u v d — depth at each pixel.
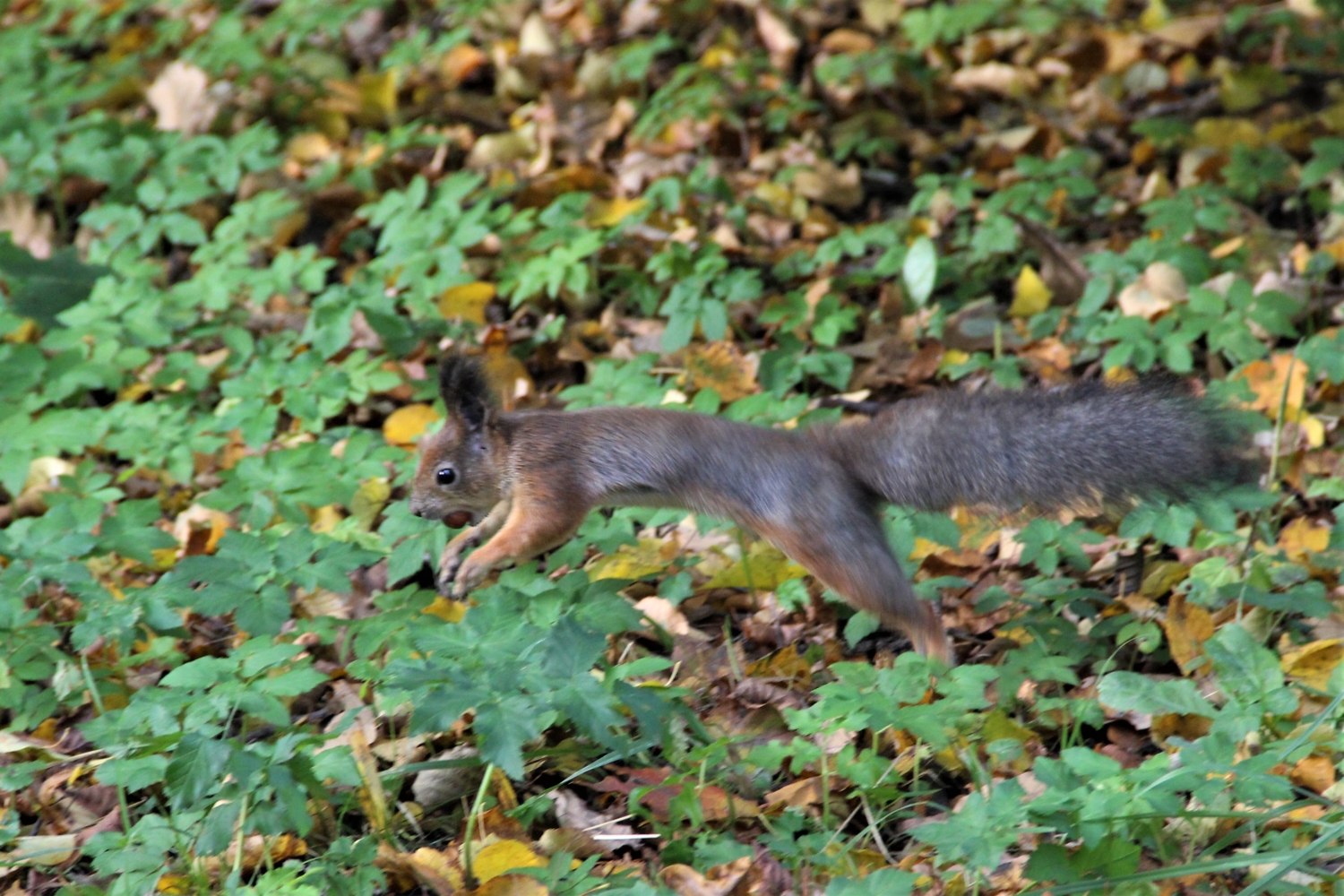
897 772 7.69
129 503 9.42
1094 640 8.84
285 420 12.16
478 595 8.24
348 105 17.19
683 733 8.21
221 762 6.64
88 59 20.41
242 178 15.17
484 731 6.54
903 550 9.31
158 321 12.51
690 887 6.92
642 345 12.63
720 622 9.72
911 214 13.91
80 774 8.24
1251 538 9.27
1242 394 9.84
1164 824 7.20
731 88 16.48
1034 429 8.77
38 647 8.66
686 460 9.07
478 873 7.11
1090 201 14.48
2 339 13.11
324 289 14.00
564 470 9.27
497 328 12.57
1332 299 12.44
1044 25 16.62
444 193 13.55
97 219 13.93
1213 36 16.92
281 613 7.86
